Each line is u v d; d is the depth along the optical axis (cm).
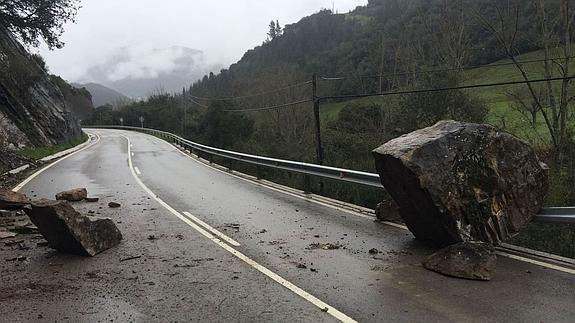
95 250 728
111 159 2653
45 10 2798
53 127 3691
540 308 504
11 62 3228
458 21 2383
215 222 970
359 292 563
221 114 3844
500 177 714
